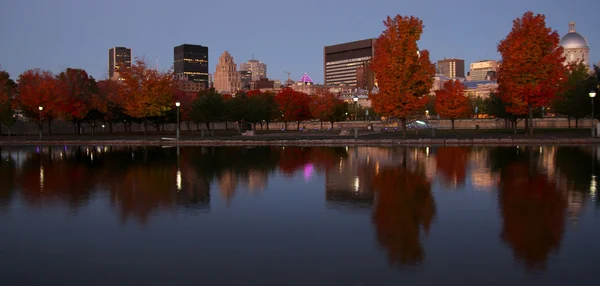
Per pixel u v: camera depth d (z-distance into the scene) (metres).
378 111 43.03
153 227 10.24
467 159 24.84
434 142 38.91
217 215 11.44
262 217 11.18
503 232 9.53
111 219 11.08
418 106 41.75
